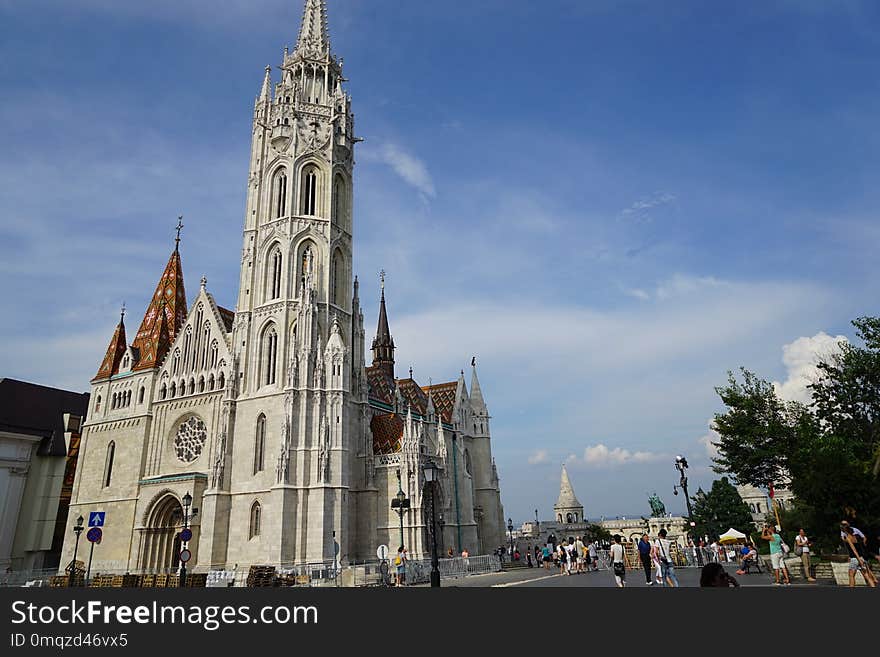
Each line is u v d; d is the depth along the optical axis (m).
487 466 104.19
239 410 69.25
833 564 29.39
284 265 73.12
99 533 45.22
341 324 75.38
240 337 72.12
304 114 81.25
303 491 62.81
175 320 84.88
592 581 40.62
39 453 80.38
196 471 70.69
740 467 59.09
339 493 63.69
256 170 80.06
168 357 78.12
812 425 56.06
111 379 81.62
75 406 94.88
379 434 76.50
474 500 102.00
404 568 49.47
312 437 65.19
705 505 122.56
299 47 86.88
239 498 65.19
